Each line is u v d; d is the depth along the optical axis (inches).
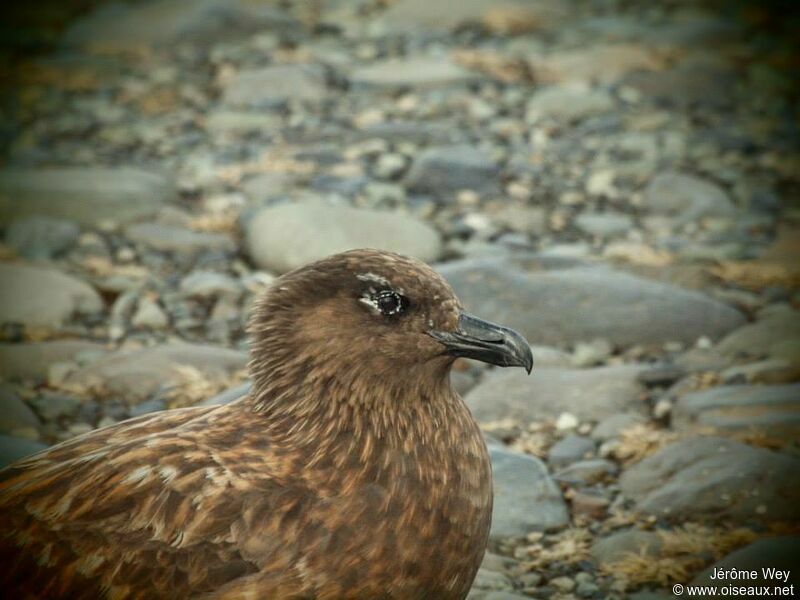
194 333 460.8
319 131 642.8
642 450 375.6
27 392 412.5
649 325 451.8
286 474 253.9
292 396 264.2
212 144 633.6
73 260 514.3
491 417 400.2
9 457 356.5
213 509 245.9
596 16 825.5
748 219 558.3
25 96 697.0
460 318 268.5
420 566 255.8
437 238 524.7
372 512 252.4
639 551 329.1
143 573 242.5
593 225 550.0
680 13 830.5
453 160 589.3
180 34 765.9
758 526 335.0
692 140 638.5
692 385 409.1
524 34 786.2
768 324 446.0
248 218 534.6
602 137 640.4
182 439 256.7
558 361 434.6
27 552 245.8
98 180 565.0
